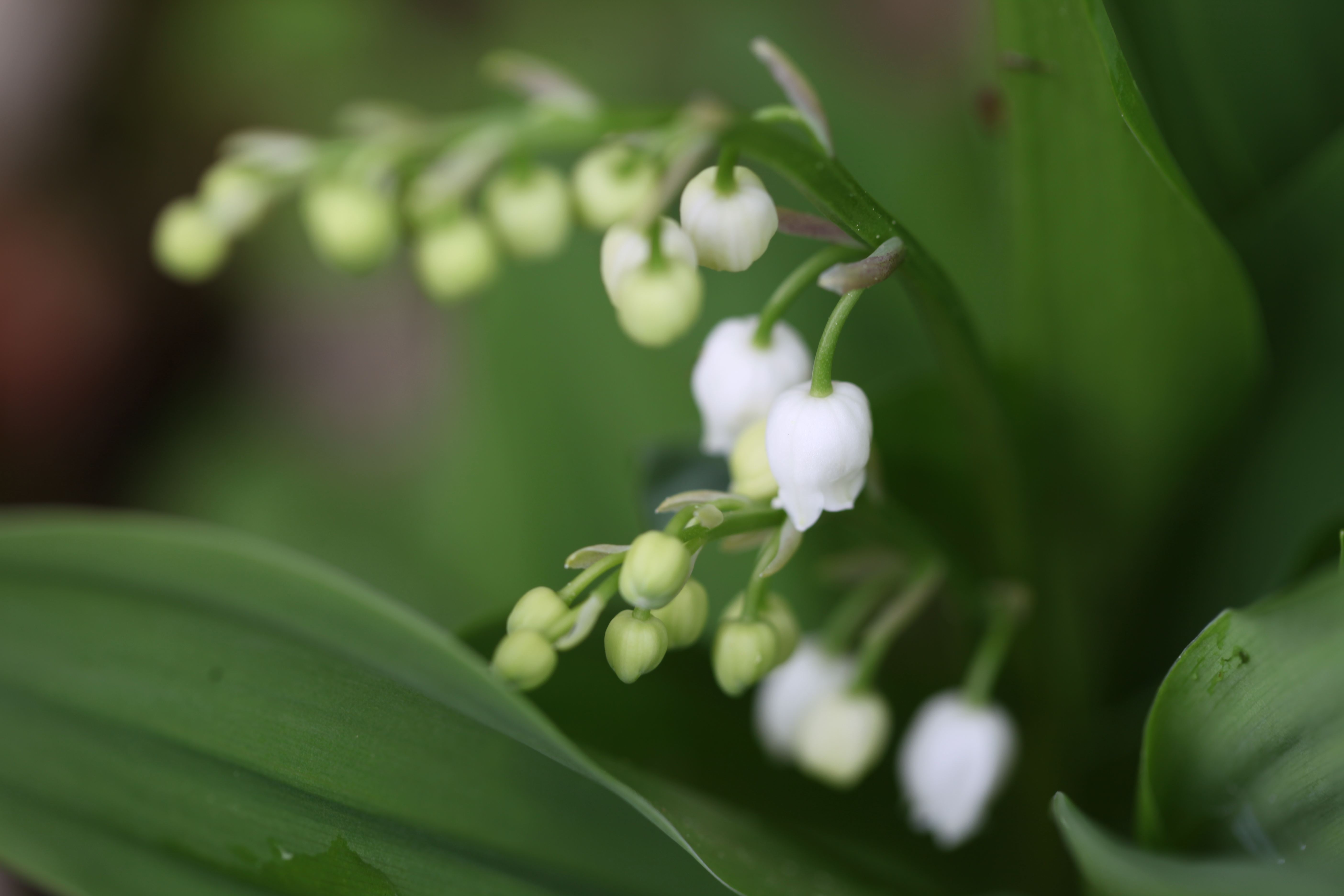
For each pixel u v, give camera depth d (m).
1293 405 0.22
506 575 0.25
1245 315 0.21
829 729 0.22
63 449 0.42
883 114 0.26
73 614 0.20
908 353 0.24
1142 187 0.20
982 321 0.24
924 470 0.22
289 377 0.43
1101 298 0.21
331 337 0.43
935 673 0.23
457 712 0.19
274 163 0.22
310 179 0.23
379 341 0.43
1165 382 0.21
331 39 0.40
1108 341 0.21
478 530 0.26
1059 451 0.22
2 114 0.46
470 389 0.26
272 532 0.30
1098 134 0.20
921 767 0.22
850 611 0.22
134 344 0.44
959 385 0.21
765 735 0.22
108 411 0.43
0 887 0.30
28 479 0.42
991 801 0.23
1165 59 0.23
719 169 0.19
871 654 0.21
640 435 0.25
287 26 0.40
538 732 0.19
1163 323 0.21
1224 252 0.20
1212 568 0.23
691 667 0.22
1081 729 0.23
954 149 0.25
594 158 0.21
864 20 0.38
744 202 0.19
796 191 0.25
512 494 0.25
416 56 0.40
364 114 0.23
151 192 0.46
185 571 0.19
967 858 0.22
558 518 0.25
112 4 0.46
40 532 0.19
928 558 0.21
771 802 0.22
